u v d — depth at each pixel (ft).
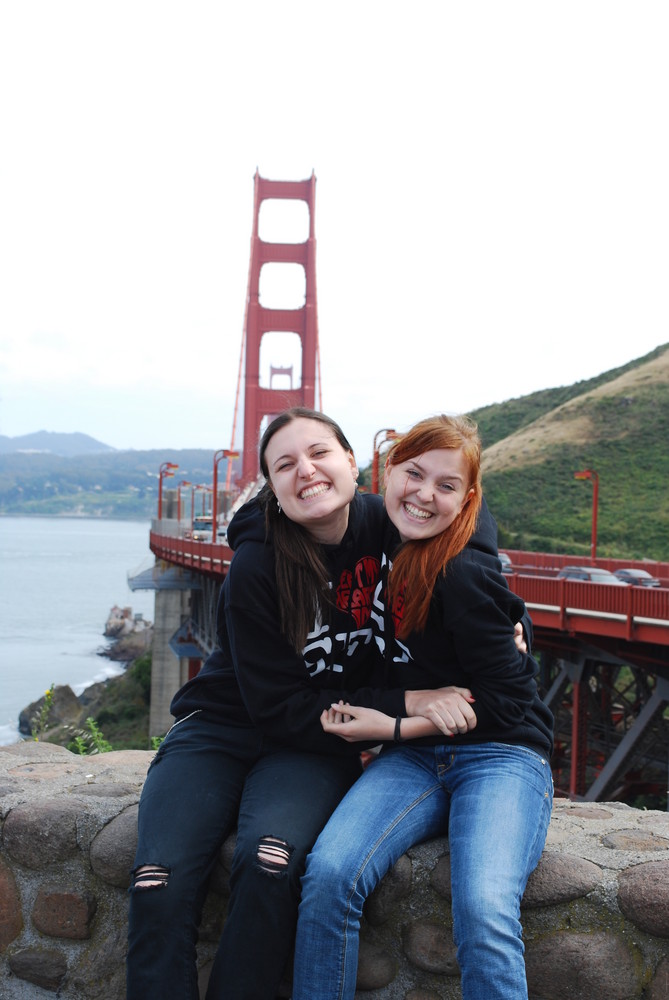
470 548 7.59
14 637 258.16
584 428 255.70
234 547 8.21
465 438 7.45
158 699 142.00
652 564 101.86
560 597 57.11
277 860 6.88
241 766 8.10
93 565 599.16
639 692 71.92
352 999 6.79
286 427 7.70
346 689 8.20
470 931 6.39
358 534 8.05
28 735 133.59
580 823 8.52
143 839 7.30
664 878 6.88
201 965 7.91
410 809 7.38
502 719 7.54
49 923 8.27
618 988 6.77
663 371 279.69
